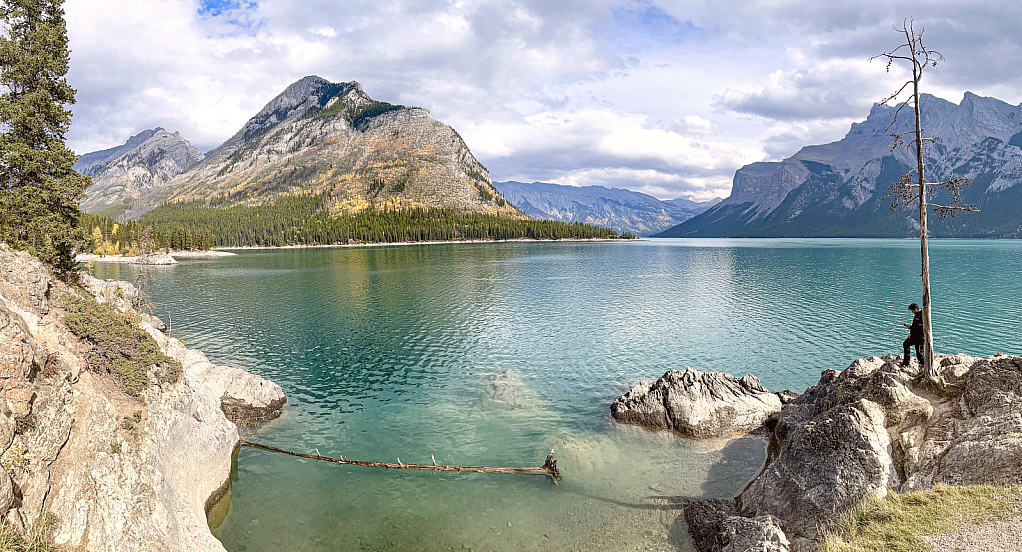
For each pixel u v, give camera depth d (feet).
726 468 89.35
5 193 102.47
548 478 87.40
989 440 60.29
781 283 351.46
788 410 101.09
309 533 72.28
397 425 110.52
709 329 201.57
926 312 76.74
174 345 117.70
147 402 72.02
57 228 105.91
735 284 348.79
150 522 57.11
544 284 354.95
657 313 238.27
